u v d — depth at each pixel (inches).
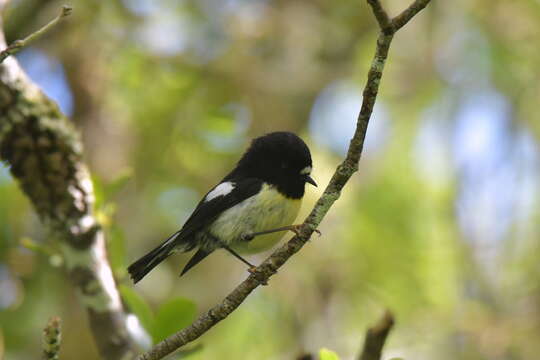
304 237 219.0
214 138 537.0
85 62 507.8
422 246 522.6
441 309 500.7
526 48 558.9
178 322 256.1
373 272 518.3
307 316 504.4
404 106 563.5
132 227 498.9
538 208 520.4
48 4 448.8
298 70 550.3
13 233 459.2
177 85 550.3
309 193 489.4
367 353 227.8
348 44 569.6
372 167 546.6
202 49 549.3
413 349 489.4
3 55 205.5
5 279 457.7
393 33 201.6
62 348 454.3
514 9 564.1
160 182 530.6
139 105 537.0
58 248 304.5
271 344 502.6
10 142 286.2
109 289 289.1
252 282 217.9
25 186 291.7
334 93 569.6
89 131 499.2
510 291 510.6
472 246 516.7
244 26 552.1
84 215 292.2
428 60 570.6
